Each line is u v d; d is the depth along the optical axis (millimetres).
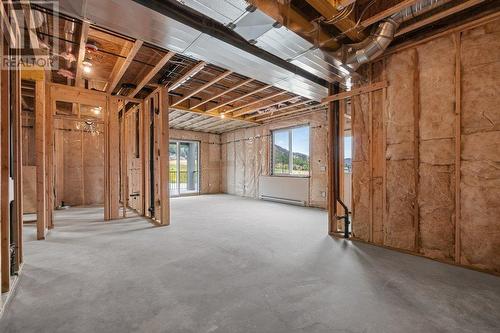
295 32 2199
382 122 3125
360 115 3381
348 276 2256
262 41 2342
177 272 2316
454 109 2553
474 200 2426
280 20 2012
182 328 1507
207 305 1760
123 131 5012
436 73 2676
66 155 6438
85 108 6449
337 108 3770
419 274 2305
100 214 5270
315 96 4340
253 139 8461
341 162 3773
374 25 2461
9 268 1897
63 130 6379
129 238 3451
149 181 4938
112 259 2639
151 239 3406
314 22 2238
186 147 10961
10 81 2244
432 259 2678
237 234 3689
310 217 5016
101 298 1843
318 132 6305
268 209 6027
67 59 3312
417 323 1569
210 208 6160
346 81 3340
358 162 3396
